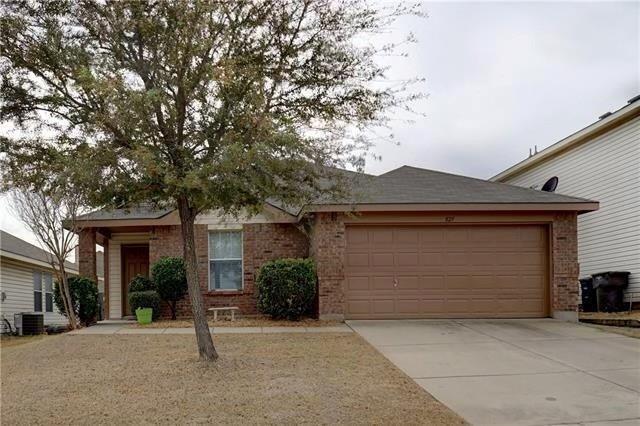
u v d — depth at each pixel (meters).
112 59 7.70
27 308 20.62
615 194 14.97
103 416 5.86
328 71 8.54
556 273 12.95
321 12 8.44
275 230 14.71
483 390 6.93
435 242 13.08
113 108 7.00
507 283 13.09
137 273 16.69
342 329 11.55
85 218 14.34
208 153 7.50
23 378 7.75
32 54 7.69
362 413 5.91
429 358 8.73
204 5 7.23
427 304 12.95
